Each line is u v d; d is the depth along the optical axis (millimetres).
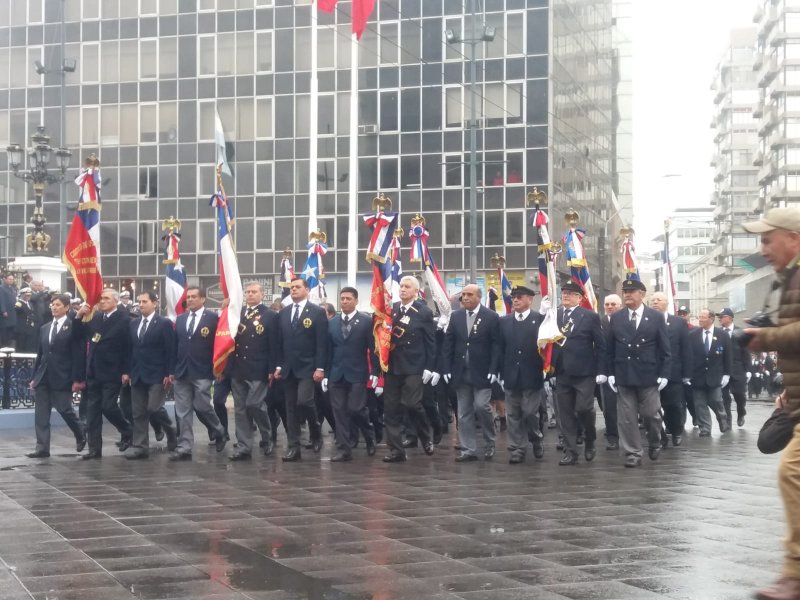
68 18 53406
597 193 69562
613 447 16031
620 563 6863
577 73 58938
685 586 6172
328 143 51062
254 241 51531
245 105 51719
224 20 51875
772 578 6387
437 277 18812
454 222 50031
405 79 50500
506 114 49906
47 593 6020
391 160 50656
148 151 52562
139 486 10984
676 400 16219
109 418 14883
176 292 17438
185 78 52188
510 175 49812
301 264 51188
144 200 52562
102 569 6684
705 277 129625
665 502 9727
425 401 16375
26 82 53531
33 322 21891
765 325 5816
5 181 53688
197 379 14023
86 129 53188
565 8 54219
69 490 10641
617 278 82812
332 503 9656
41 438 14289
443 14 50125
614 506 9461
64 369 14242
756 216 99125
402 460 13766
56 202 52781
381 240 13781
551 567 6742
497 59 49844
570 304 13617
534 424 14117
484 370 13727
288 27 51219
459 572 6602
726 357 18969
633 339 13258
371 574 6543
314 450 15406
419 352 13688
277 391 15680
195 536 7883
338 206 51031
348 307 13945
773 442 5926
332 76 51000
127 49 52781
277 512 9086
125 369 14242
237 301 13984
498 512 9086
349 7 50625
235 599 5871
